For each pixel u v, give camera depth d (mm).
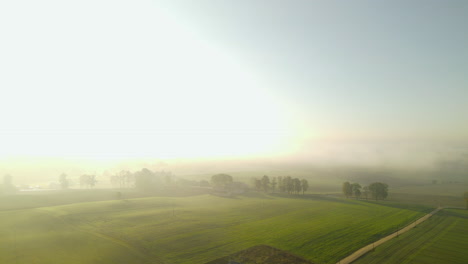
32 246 75125
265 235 90812
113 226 97000
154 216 113438
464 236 90312
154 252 74188
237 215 120000
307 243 83312
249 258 71188
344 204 149500
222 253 74312
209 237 87500
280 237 88750
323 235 91438
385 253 74938
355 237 89500
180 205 142125
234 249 77438
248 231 95188
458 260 69938
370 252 75688
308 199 167375
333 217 117938
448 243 83125
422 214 123438
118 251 73812
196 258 70625
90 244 78250
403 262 68688
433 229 98750
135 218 108875
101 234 87750
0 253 69750
